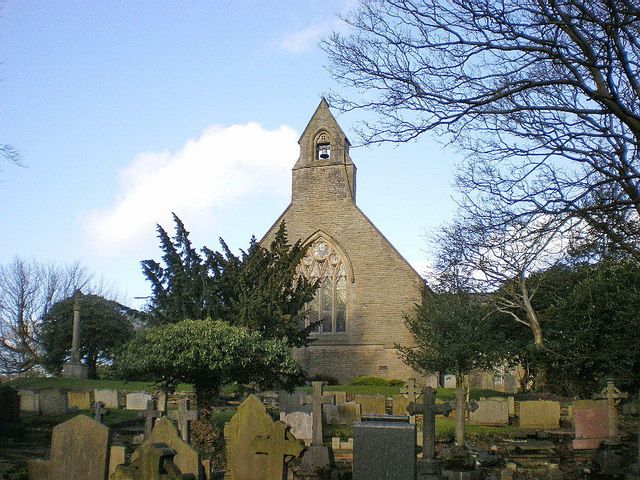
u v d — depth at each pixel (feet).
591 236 45.24
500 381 161.99
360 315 152.15
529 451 64.23
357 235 156.56
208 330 77.10
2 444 68.28
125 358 79.71
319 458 53.72
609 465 55.77
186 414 56.39
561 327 104.94
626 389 100.63
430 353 107.24
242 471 40.19
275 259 107.96
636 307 96.02
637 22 42.27
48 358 173.27
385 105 46.50
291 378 87.97
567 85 45.34
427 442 47.88
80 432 38.47
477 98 45.11
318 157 165.68
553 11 41.98
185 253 97.45
